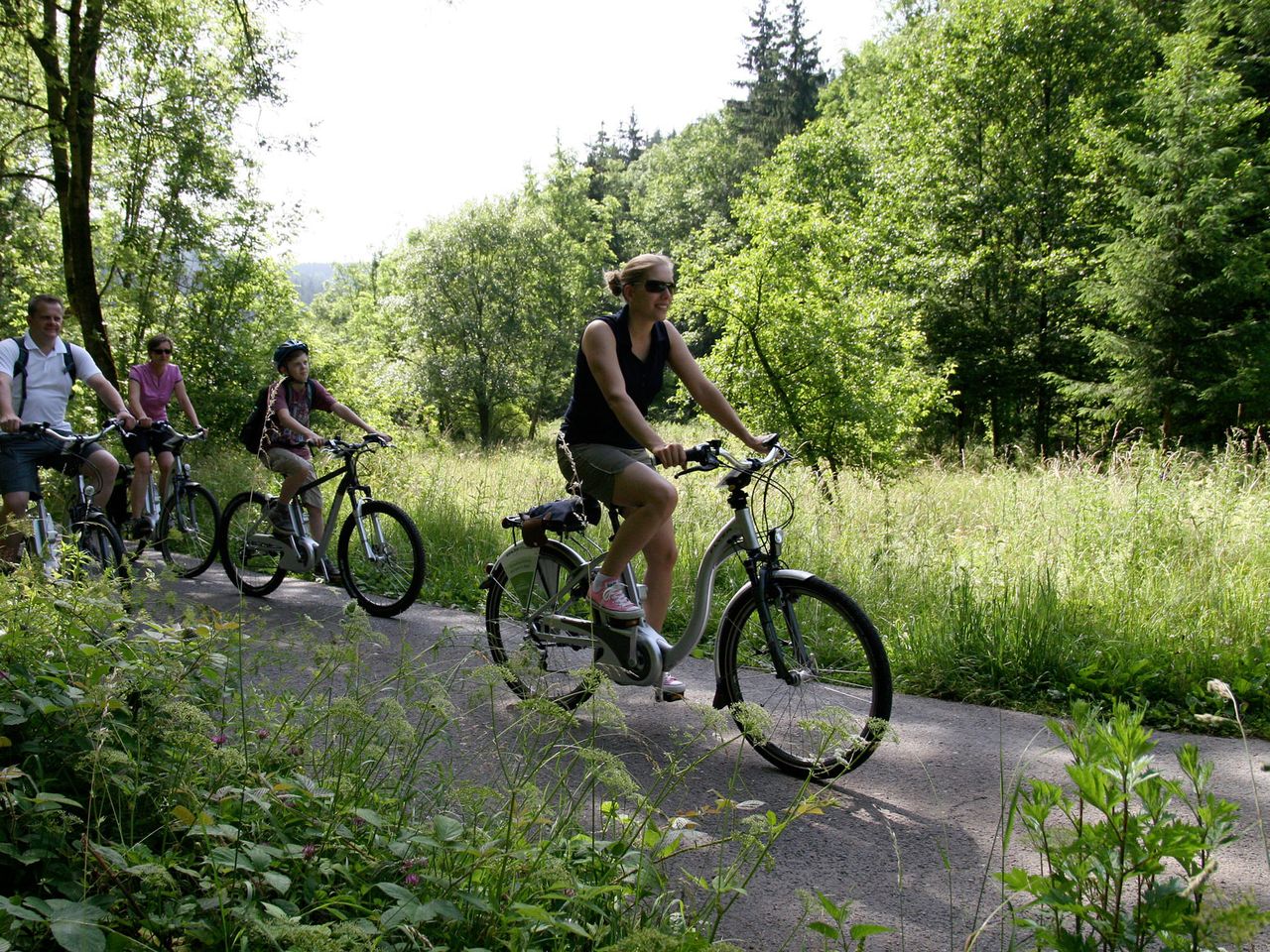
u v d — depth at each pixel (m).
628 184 71.31
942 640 5.64
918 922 2.78
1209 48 25.80
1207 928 1.55
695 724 4.64
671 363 4.40
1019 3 29.31
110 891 2.01
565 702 4.43
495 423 48.75
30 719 2.51
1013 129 30.33
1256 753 4.32
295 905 2.10
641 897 2.32
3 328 16.91
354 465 7.05
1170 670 5.23
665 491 4.18
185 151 17.42
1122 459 10.23
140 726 2.53
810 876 3.07
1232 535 7.58
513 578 4.86
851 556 7.50
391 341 50.34
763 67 53.50
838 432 14.71
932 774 4.03
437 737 3.04
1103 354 23.56
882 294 17.42
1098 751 1.77
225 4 15.62
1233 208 21.70
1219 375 22.08
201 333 19.47
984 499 10.57
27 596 2.90
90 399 15.34
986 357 29.41
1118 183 24.12
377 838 2.44
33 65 15.45
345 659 2.91
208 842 2.07
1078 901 1.76
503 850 2.19
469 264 46.59
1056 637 5.47
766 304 14.73
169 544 7.90
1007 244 30.45
